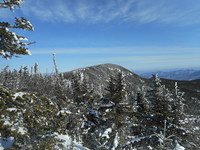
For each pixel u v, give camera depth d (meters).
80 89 22.83
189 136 16.48
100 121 18.31
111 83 18.83
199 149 16.14
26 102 8.47
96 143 16.02
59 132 10.07
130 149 13.66
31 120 8.29
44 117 9.17
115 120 16.88
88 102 21.53
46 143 9.26
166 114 17.11
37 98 9.37
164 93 19.75
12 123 7.75
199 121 21.42
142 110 20.31
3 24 6.46
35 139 9.02
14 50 6.36
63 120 10.62
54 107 10.17
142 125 19.33
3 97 7.64
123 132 17.69
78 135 16.27
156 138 13.19
